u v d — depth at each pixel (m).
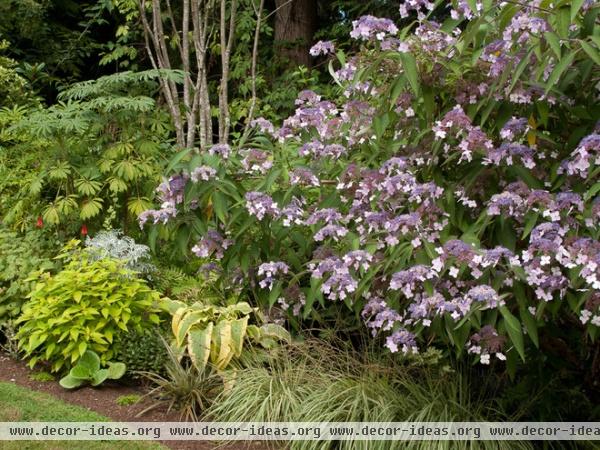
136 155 5.25
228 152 3.33
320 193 3.47
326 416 3.20
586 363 3.36
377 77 3.05
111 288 4.10
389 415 3.15
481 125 2.66
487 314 2.71
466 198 2.81
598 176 2.65
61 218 5.01
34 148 5.43
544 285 2.46
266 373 3.62
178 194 3.25
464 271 2.71
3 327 4.76
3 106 6.64
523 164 2.70
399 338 2.86
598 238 2.48
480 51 2.65
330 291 3.17
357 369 3.57
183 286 4.76
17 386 3.93
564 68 2.28
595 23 2.47
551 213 2.43
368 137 3.29
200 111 5.67
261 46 9.52
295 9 9.16
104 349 4.05
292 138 3.62
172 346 3.97
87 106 5.02
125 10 7.95
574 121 2.84
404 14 2.91
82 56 9.44
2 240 4.91
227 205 3.28
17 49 9.30
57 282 4.09
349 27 8.91
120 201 5.26
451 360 3.47
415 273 2.61
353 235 3.12
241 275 3.69
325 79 9.08
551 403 3.23
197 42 5.70
